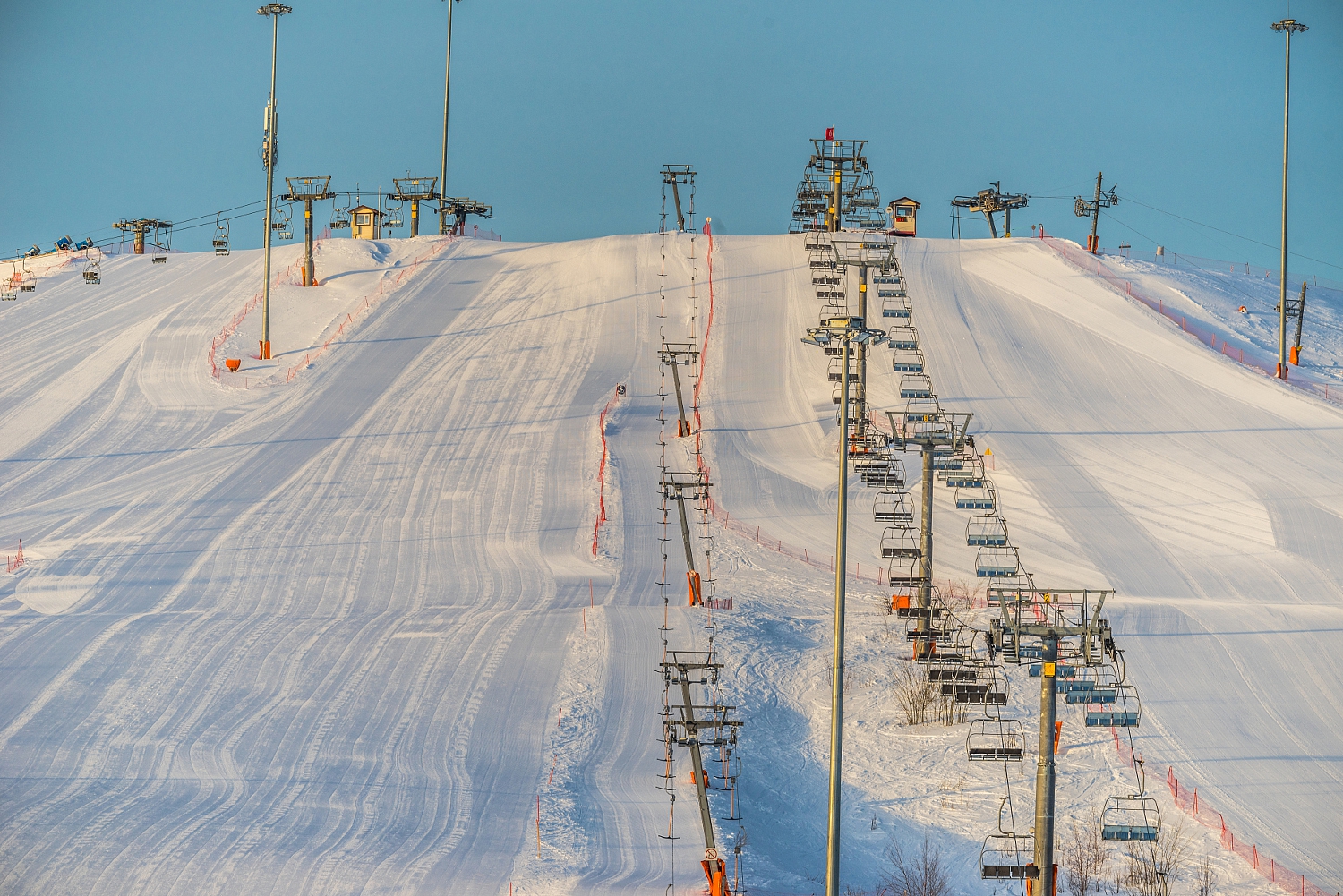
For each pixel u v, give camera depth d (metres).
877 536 78.31
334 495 82.75
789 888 38.72
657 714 53.19
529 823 42.88
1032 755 48.59
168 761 46.75
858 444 88.25
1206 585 68.69
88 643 58.59
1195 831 42.12
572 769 47.88
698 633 61.44
